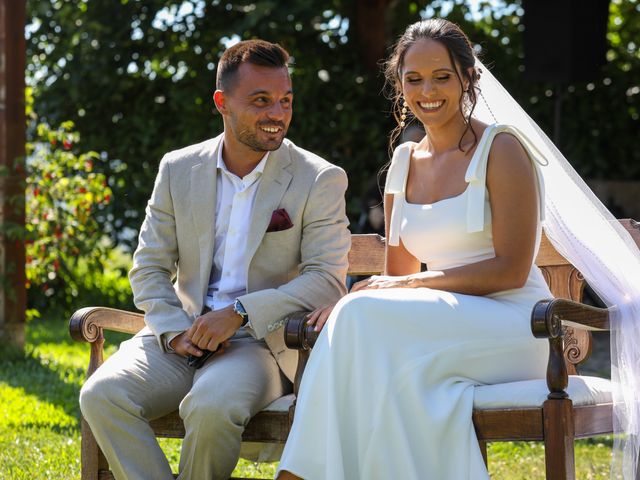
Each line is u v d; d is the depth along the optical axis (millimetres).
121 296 9977
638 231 3744
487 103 3684
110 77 9805
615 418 3229
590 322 3191
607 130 10281
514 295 3383
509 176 3340
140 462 3316
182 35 9812
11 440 4863
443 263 3471
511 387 3104
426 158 3578
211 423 3201
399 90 3666
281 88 3510
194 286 3619
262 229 3529
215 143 3691
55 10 9898
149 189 9844
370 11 9930
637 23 10680
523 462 4746
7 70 7176
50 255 8719
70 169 9023
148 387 3391
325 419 3047
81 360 7086
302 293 3441
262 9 9164
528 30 9555
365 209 7242
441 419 3023
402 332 3107
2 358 6902
